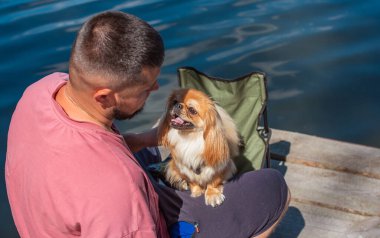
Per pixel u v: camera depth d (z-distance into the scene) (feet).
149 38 6.55
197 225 8.43
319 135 16.80
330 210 11.55
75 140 6.55
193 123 9.88
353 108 17.72
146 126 17.58
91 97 6.59
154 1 25.79
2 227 14.82
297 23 22.81
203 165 10.02
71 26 23.40
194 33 22.36
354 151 13.15
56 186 6.42
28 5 26.18
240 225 8.71
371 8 23.79
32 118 7.02
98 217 6.12
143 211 6.34
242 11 24.34
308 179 12.48
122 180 6.33
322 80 19.04
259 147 11.15
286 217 11.45
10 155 7.22
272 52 20.74
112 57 6.30
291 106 18.04
